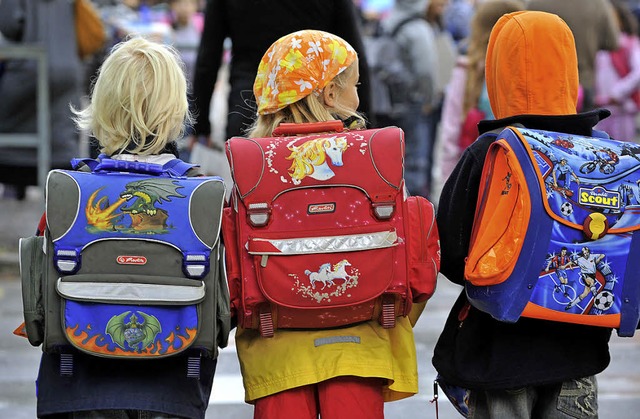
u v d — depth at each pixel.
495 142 5.57
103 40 14.99
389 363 5.56
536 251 5.42
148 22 20.31
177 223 5.14
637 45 17.92
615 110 17.88
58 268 5.07
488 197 5.60
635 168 5.56
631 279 5.52
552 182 5.46
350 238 5.38
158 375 5.20
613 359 10.39
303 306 5.38
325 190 5.42
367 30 19.39
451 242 5.82
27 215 17.92
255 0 8.94
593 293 5.48
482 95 12.44
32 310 5.16
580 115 5.83
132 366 5.20
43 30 14.67
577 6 12.87
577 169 5.50
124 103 5.38
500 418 5.72
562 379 5.58
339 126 5.70
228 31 9.37
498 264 5.45
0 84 14.55
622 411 8.87
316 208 5.41
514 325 5.63
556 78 5.90
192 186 5.23
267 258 5.34
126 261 5.10
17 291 12.91
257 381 5.57
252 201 5.40
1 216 17.77
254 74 9.10
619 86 17.75
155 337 5.07
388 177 5.44
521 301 5.42
